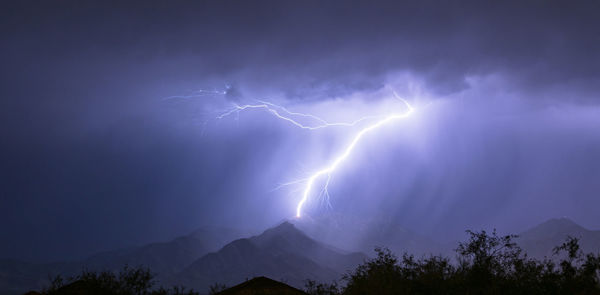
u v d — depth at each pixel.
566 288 14.09
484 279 14.30
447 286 14.17
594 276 14.41
